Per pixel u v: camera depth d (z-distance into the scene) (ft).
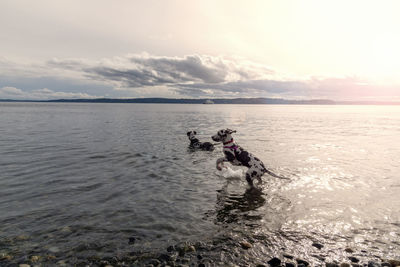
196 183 22.68
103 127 73.36
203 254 11.81
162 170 26.76
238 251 12.10
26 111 187.93
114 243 12.55
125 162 29.86
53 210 16.19
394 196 19.42
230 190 20.97
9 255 11.28
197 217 15.71
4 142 43.45
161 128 72.69
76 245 12.28
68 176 23.77
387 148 40.88
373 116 169.89
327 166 28.81
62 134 55.36
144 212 16.26
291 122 103.50
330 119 129.08
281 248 12.44
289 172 26.37
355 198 19.08
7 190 19.71
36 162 29.17
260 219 15.52
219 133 25.07
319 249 12.39
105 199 18.31
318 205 17.75
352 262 11.41
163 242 12.75
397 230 14.21
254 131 65.72
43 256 11.32
